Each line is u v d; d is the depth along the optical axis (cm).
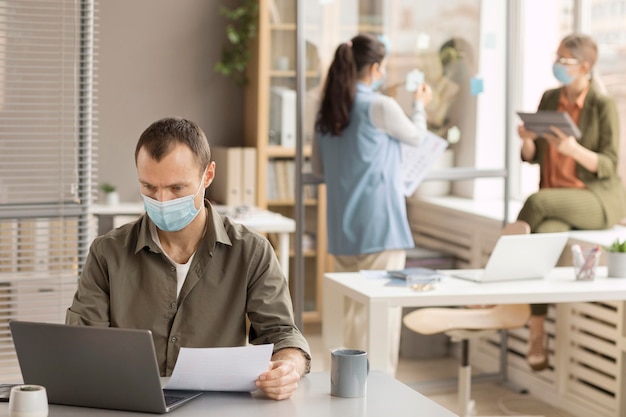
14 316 458
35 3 508
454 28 586
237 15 734
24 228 449
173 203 252
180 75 750
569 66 525
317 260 722
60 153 452
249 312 274
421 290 398
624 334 479
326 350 432
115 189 698
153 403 223
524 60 670
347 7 573
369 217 493
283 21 720
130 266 269
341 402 238
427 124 581
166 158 250
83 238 458
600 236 515
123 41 736
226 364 234
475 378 580
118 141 739
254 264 272
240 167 718
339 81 492
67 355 225
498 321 463
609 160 525
